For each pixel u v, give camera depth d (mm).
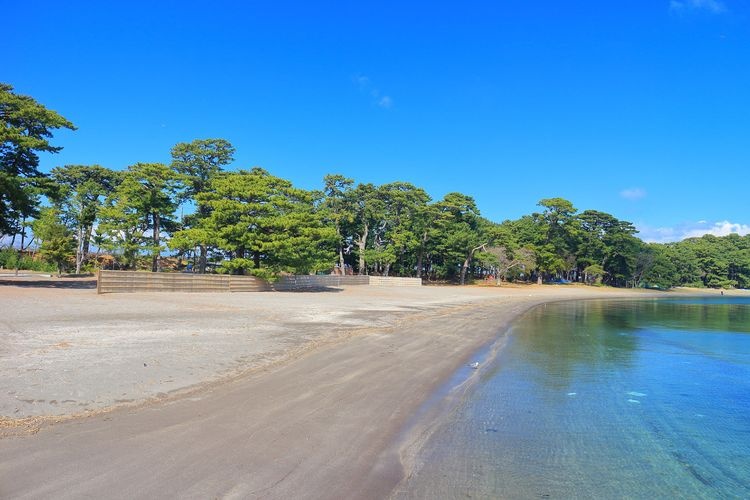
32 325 15422
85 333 14195
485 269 93000
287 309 25672
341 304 31438
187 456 5848
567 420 8484
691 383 12266
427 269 86375
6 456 5617
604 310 43375
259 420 7305
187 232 39531
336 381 10070
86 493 4820
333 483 5387
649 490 5785
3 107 32688
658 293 99812
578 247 100000
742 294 114625
